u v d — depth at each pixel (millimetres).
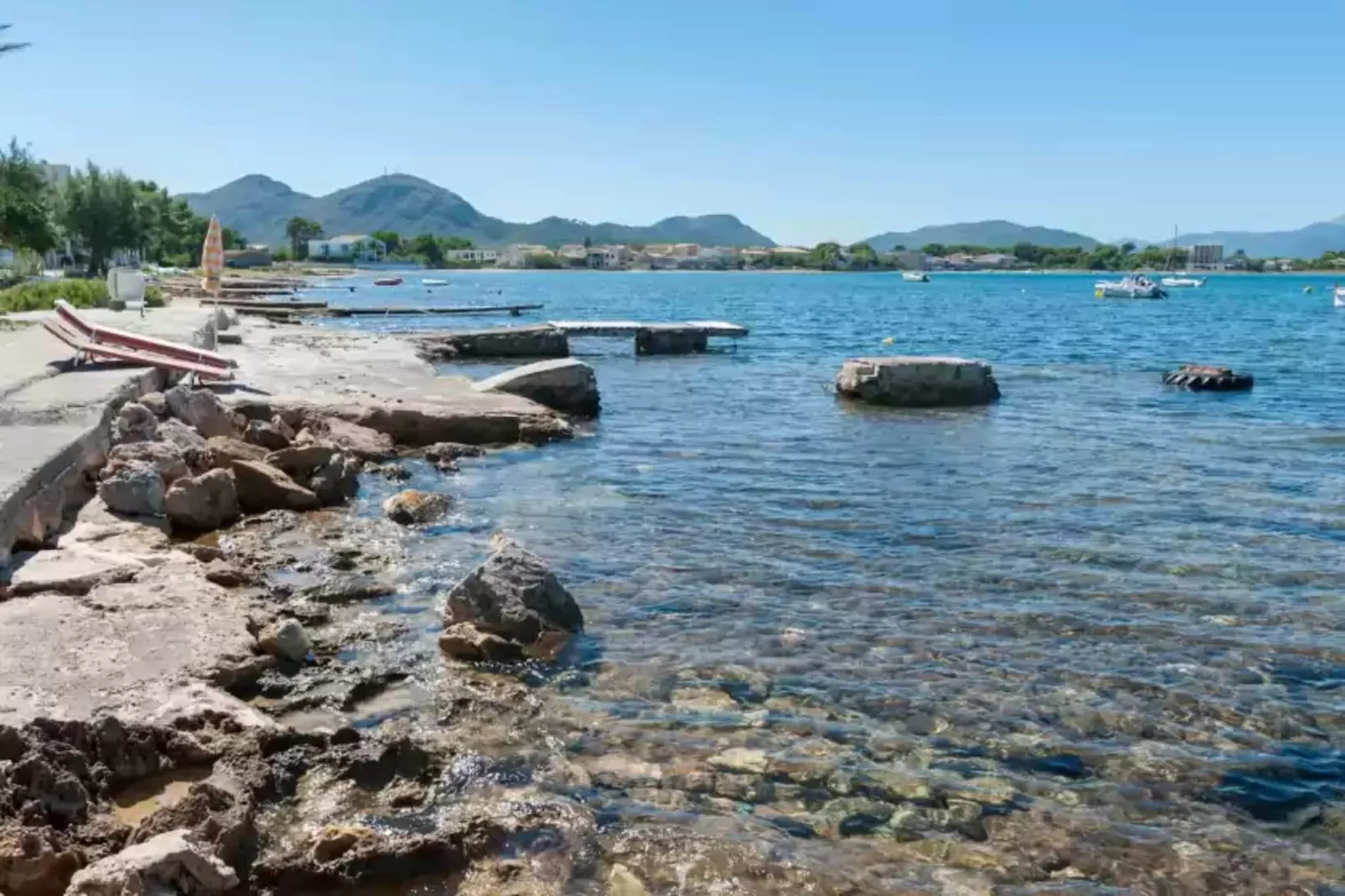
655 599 11172
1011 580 12062
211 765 6730
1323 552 13438
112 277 38750
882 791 7227
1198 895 6152
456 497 15875
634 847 6426
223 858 5750
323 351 32344
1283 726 8367
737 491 16734
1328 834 6832
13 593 9188
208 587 9797
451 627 9516
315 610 10234
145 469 12742
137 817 6062
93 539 11109
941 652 9789
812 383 33312
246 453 15750
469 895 5883
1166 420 25562
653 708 8430
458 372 34312
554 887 6004
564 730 7957
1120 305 114312
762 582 11844
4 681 7289
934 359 29281
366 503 15250
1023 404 28703
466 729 7875
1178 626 10609
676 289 157750
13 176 64312
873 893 6074
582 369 25469
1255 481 18047
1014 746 7938
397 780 7004
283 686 8297
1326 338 60000
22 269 62688
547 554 12812
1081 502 16172
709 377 35156
